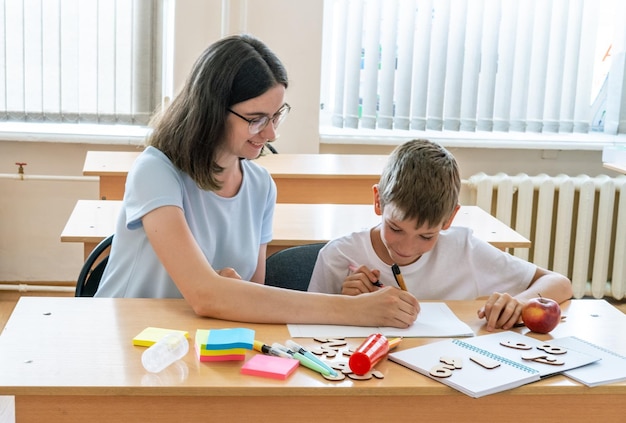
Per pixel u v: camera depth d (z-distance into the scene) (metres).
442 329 1.49
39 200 3.90
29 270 3.96
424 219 1.58
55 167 3.89
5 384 1.19
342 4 3.82
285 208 2.64
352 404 1.28
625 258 3.95
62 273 3.99
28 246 3.94
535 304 1.51
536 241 3.96
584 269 3.98
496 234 2.40
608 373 1.32
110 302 1.57
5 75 3.68
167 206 1.55
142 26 3.73
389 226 1.63
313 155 3.42
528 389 1.27
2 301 3.78
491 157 4.09
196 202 1.67
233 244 1.78
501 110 3.95
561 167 4.14
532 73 3.96
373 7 3.82
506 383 1.25
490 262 1.84
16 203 3.89
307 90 3.89
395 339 1.40
